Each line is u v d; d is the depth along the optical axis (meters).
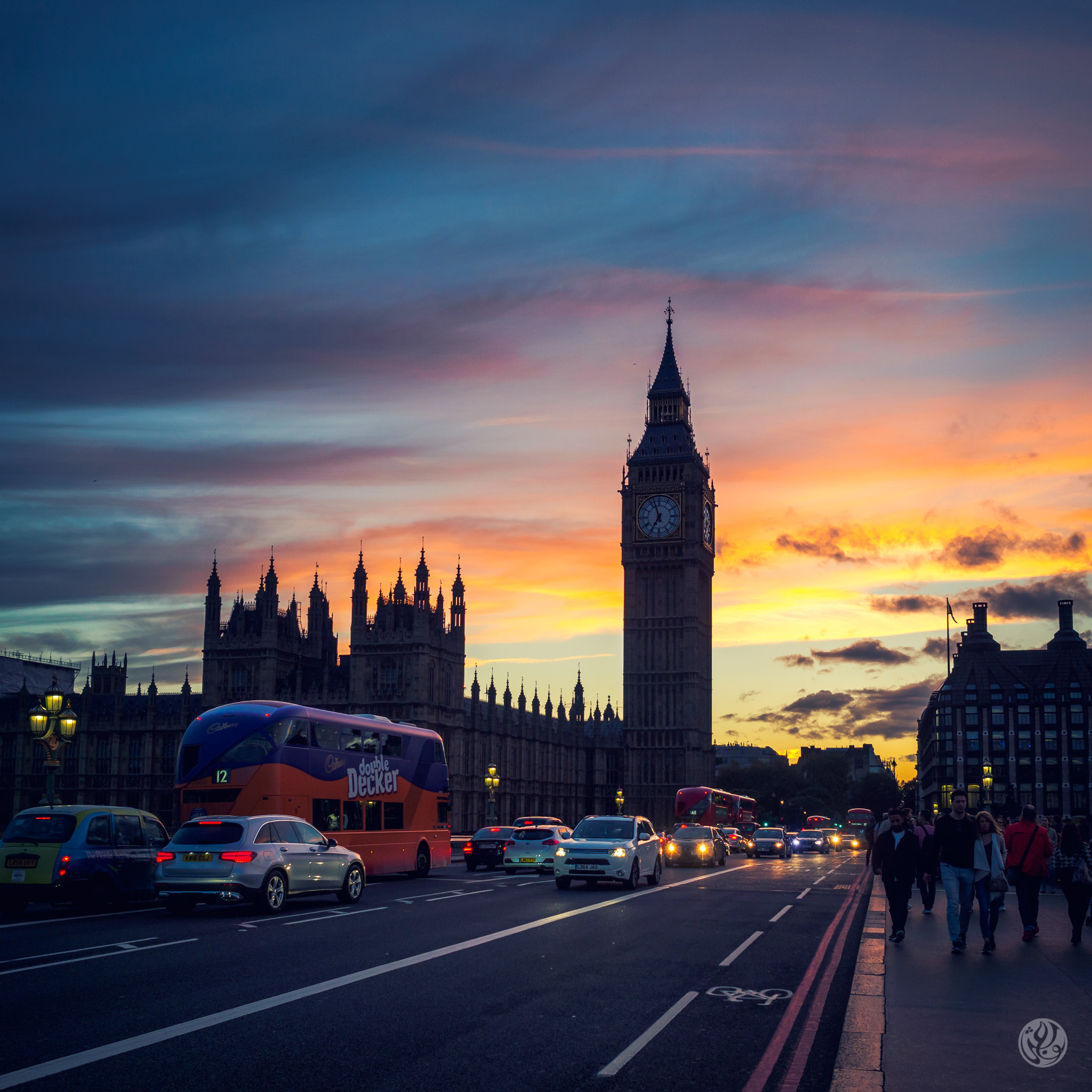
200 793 39.62
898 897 23.22
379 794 46.72
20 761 128.75
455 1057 12.84
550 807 165.25
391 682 122.38
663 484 179.62
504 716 149.25
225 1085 11.52
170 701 131.75
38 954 20.66
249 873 28.50
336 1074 12.00
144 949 21.42
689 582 176.62
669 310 191.00
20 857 28.86
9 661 143.38
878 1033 13.41
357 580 124.44
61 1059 12.50
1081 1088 11.03
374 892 38.44
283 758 40.25
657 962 20.55
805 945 23.81
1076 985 17.23
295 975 18.22
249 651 125.62
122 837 30.81
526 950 21.66
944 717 178.50
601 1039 13.91
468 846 58.44
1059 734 171.12
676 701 174.12
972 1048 12.69
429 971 18.83
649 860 42.38
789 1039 14.20
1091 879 23.39
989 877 21.47
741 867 63.38
